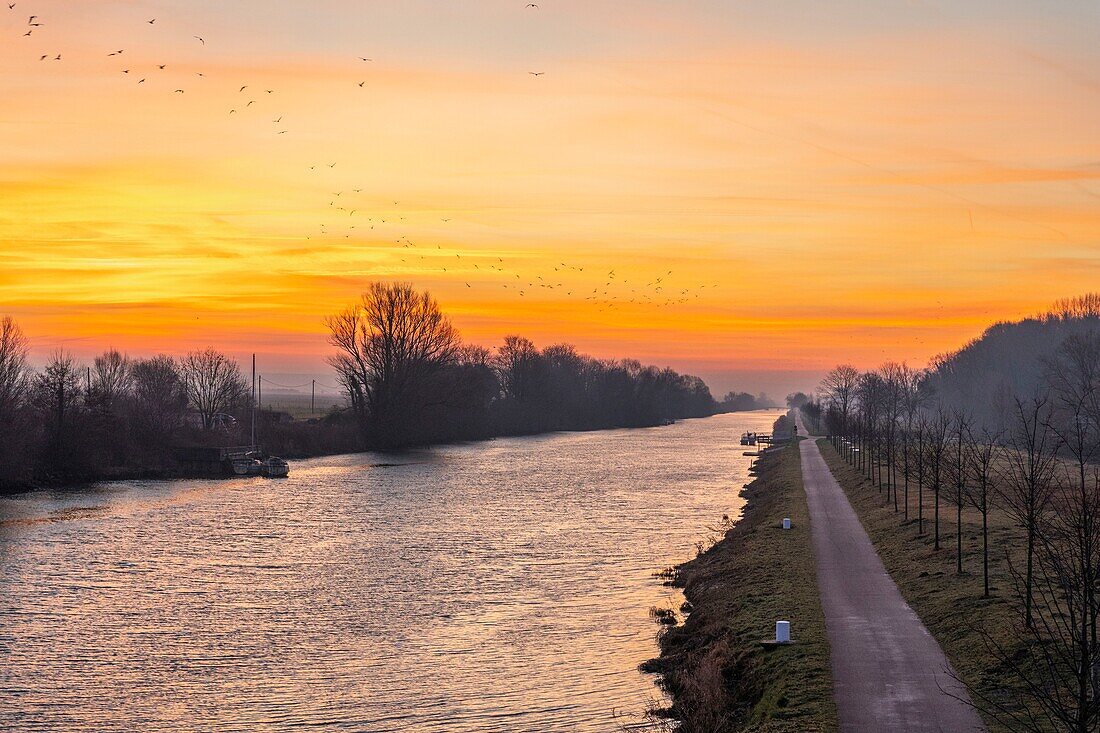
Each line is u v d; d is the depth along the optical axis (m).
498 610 49.47
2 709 35.72
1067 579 23.62
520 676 38.66
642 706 34.56
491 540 71.25
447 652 42.06
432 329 170.00
